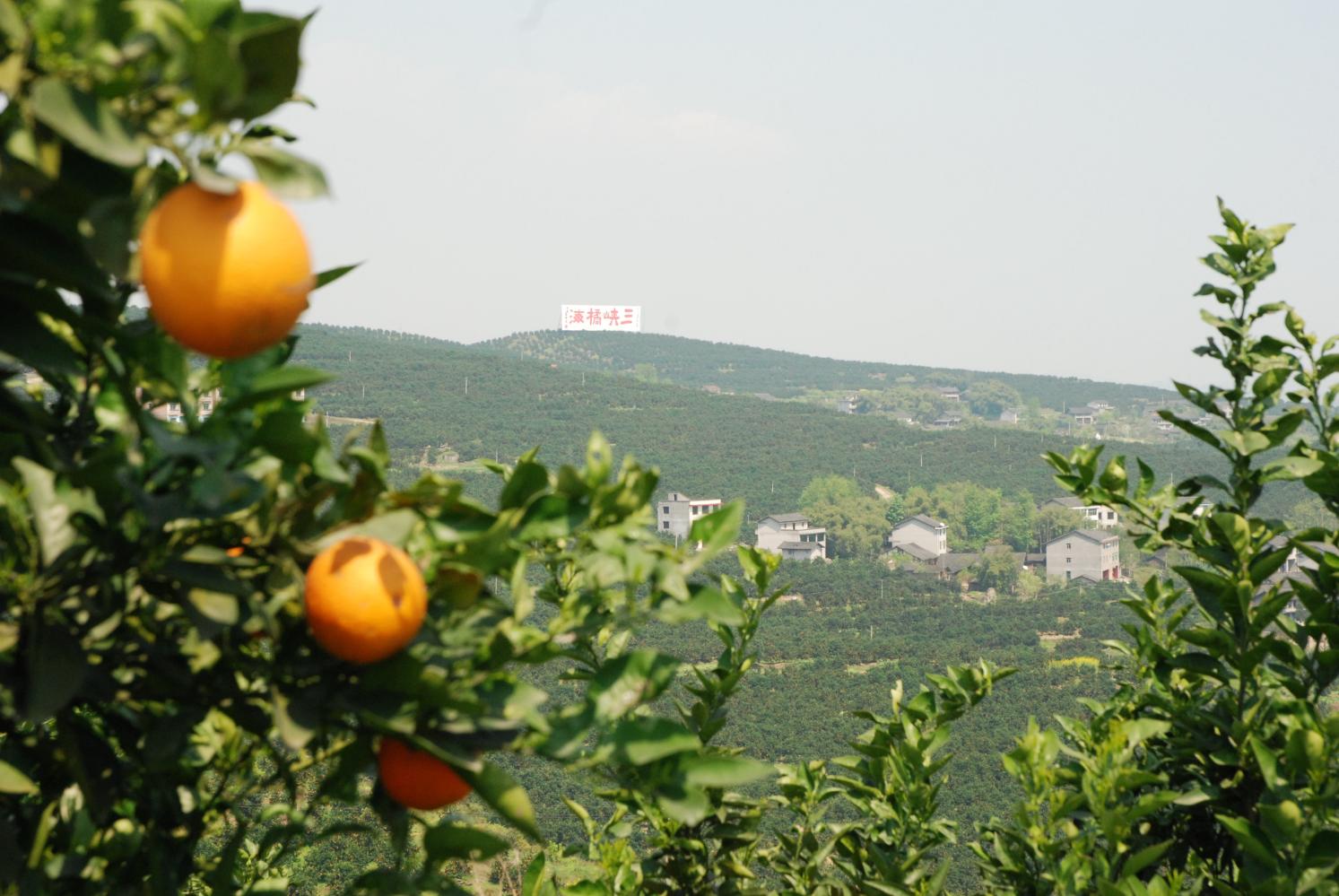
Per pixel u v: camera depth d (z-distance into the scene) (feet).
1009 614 464.65
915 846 12.13
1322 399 12.28
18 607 5.89
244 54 4.94
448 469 568.41
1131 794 12.13
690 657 280.92
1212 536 11.98
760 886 11.35
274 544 6.08
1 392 5.98
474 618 6.76
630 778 9.39
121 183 5.26
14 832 6.65
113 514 5.96
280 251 5.03
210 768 7.94
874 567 538.06
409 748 6.42
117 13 5.10
